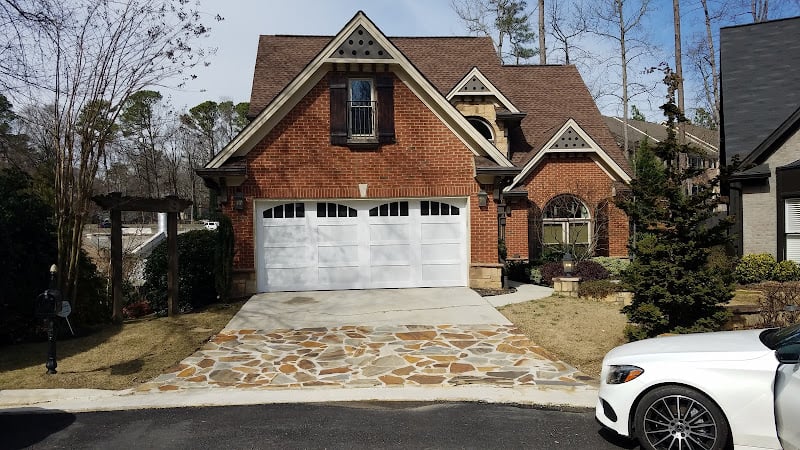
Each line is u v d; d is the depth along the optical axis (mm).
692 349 4957
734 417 4500
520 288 14203
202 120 60156
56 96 10078
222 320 10500
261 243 13117
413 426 5648
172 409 6238
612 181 18875
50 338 7562
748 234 15500
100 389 6918
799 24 17875
